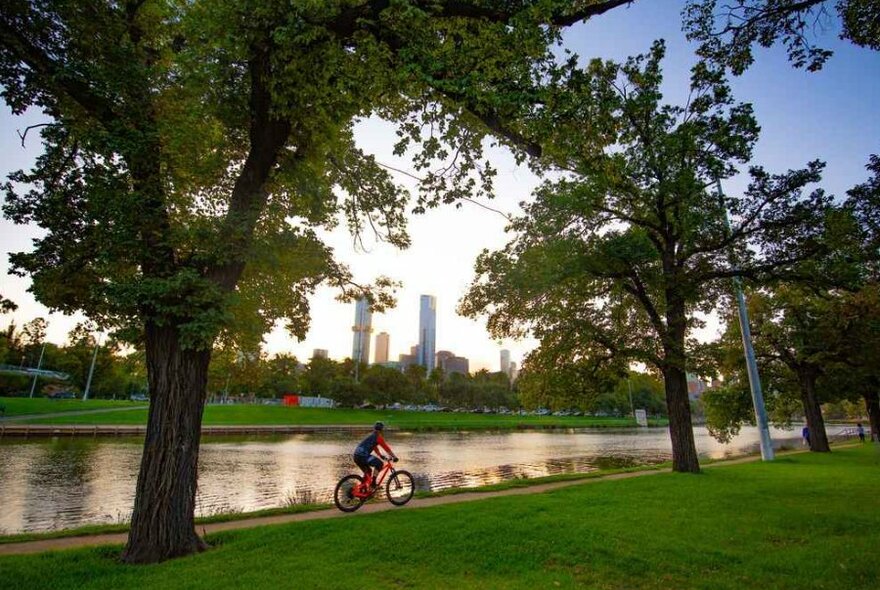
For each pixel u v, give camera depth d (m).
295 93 9.07
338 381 92.44
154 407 8.17
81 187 8.40
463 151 9.67
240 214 8.77
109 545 8.40
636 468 21.84
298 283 13.86
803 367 30.41
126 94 8.47
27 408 58.31
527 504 11.42
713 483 15.16
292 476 25.17
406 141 9.27
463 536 8.43
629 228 19.52
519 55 7.56
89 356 77.06
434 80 7.49
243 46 8.27
